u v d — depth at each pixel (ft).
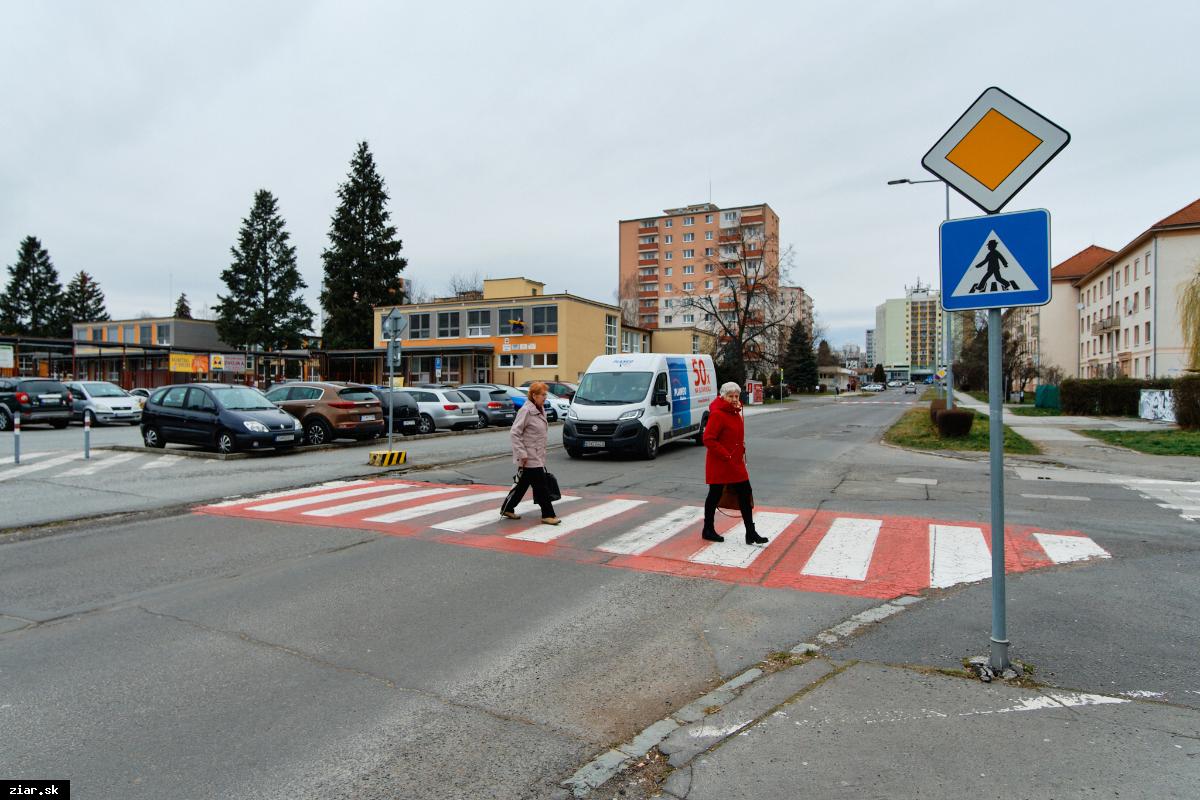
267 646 14.57
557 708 11.86
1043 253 12.34
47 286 238.27
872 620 16.05
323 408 57.77
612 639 15.05
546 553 22.44
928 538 24.45
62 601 17.62
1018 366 191.62
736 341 180.45
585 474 41.88
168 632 15.40
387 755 10.32
